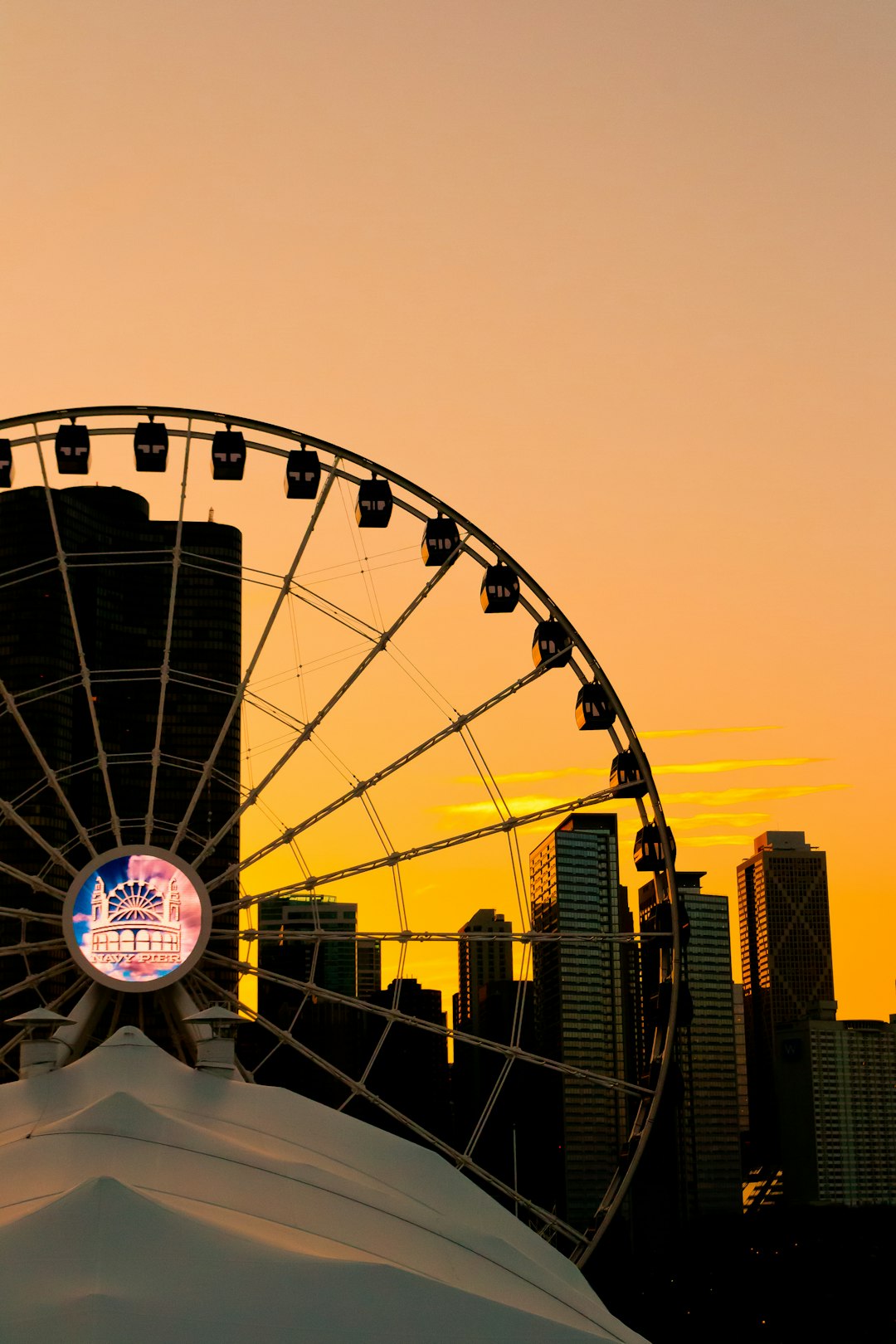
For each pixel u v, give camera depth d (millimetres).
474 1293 37688
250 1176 46750
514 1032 65688
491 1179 64062
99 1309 33844
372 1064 64938
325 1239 43375
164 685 69500
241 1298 35625
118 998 66375
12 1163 46125
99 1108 48844
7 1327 33281
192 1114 54062
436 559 70000
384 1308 36406
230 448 68875
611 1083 66562
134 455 68500
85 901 65750
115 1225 37188
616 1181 65750
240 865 67250
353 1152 54156
